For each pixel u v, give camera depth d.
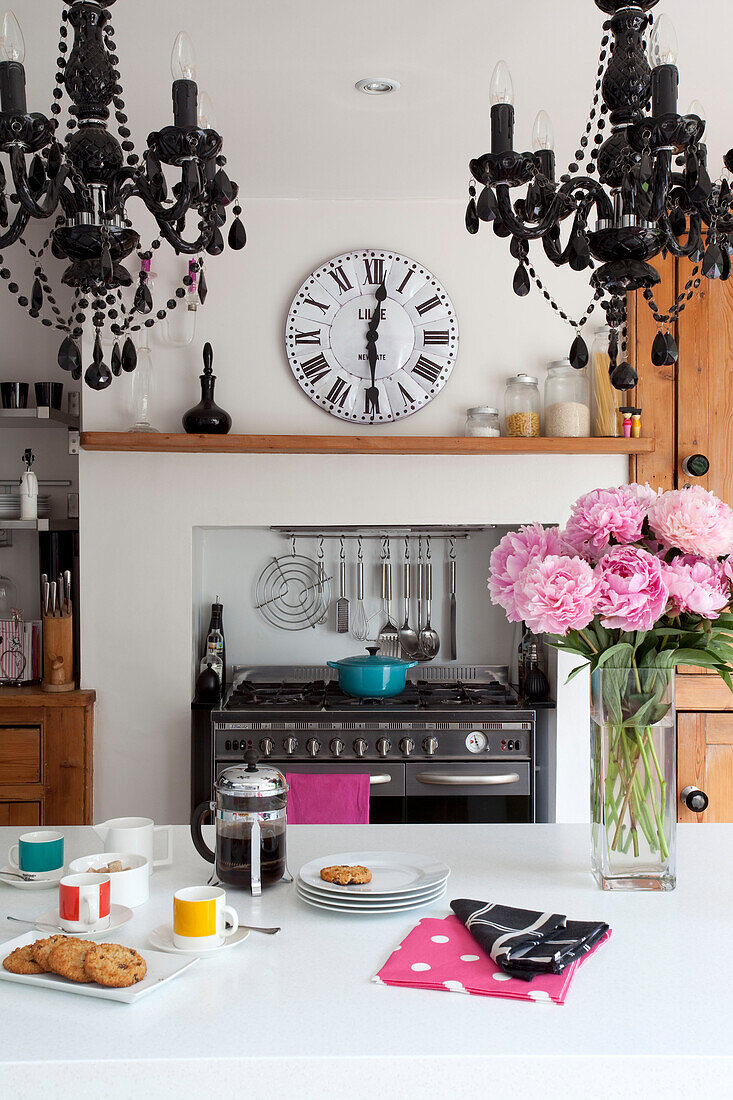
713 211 1.62
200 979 1.35
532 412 3.47
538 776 3.59
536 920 1.49
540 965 1.33
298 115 2.87
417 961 1.39
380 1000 1.28
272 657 3.97
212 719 3.36
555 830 2.12
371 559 4.00
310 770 3.37
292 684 3.85
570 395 3.49
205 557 3.96
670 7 2.32
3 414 3.49
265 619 3.97
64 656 3.46
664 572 1.64
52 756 3.37
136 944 1.46
